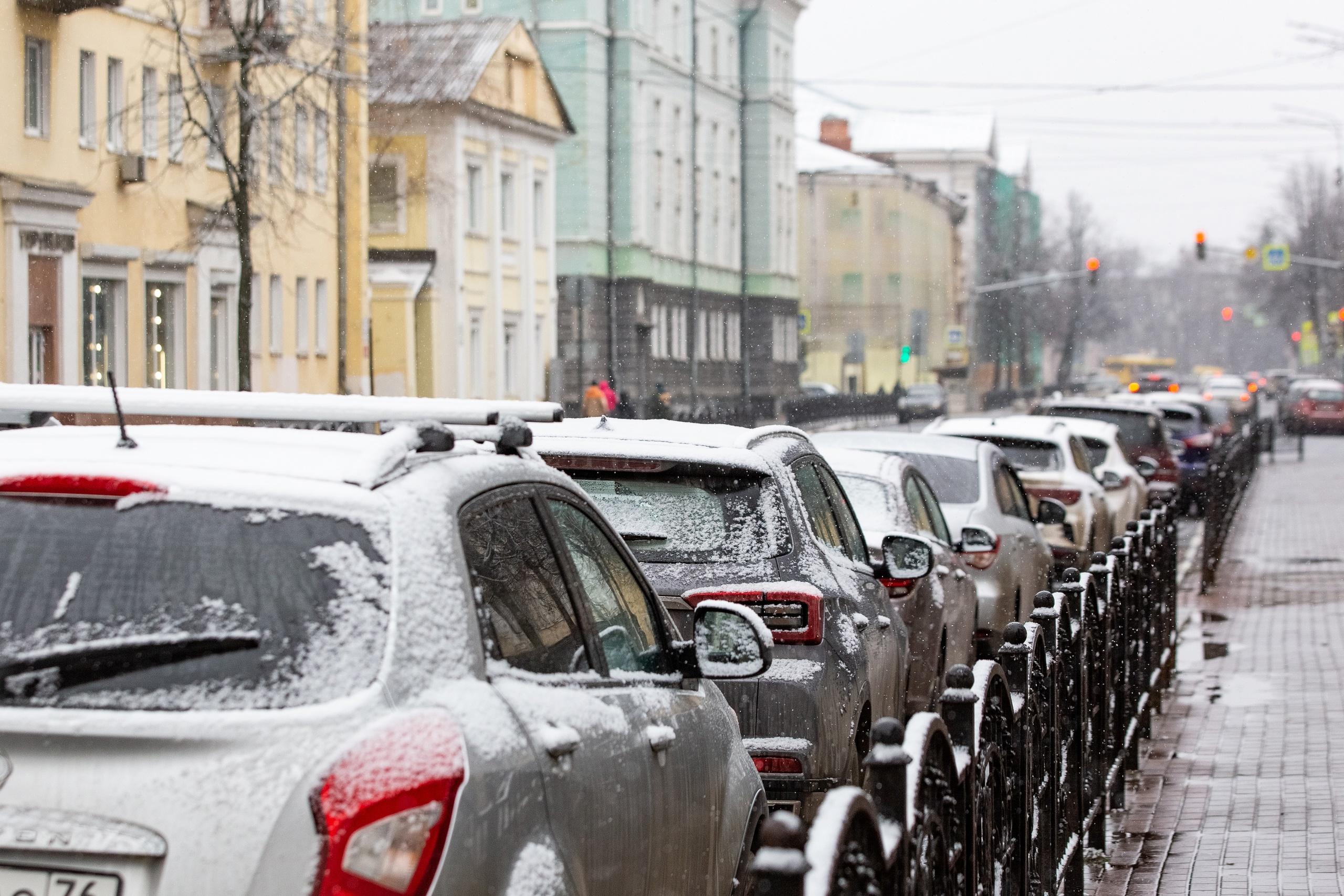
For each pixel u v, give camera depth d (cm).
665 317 9812
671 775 598
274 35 4109
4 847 416
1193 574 3005
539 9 8938
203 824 416
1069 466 2434
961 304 17625
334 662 447
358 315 5709
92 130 4156
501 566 529
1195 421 4859
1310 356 15350
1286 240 14800
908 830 504
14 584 463
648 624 655
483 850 448
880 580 1166
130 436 516
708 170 10631
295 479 482
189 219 4597
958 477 1819
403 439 506
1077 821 990
